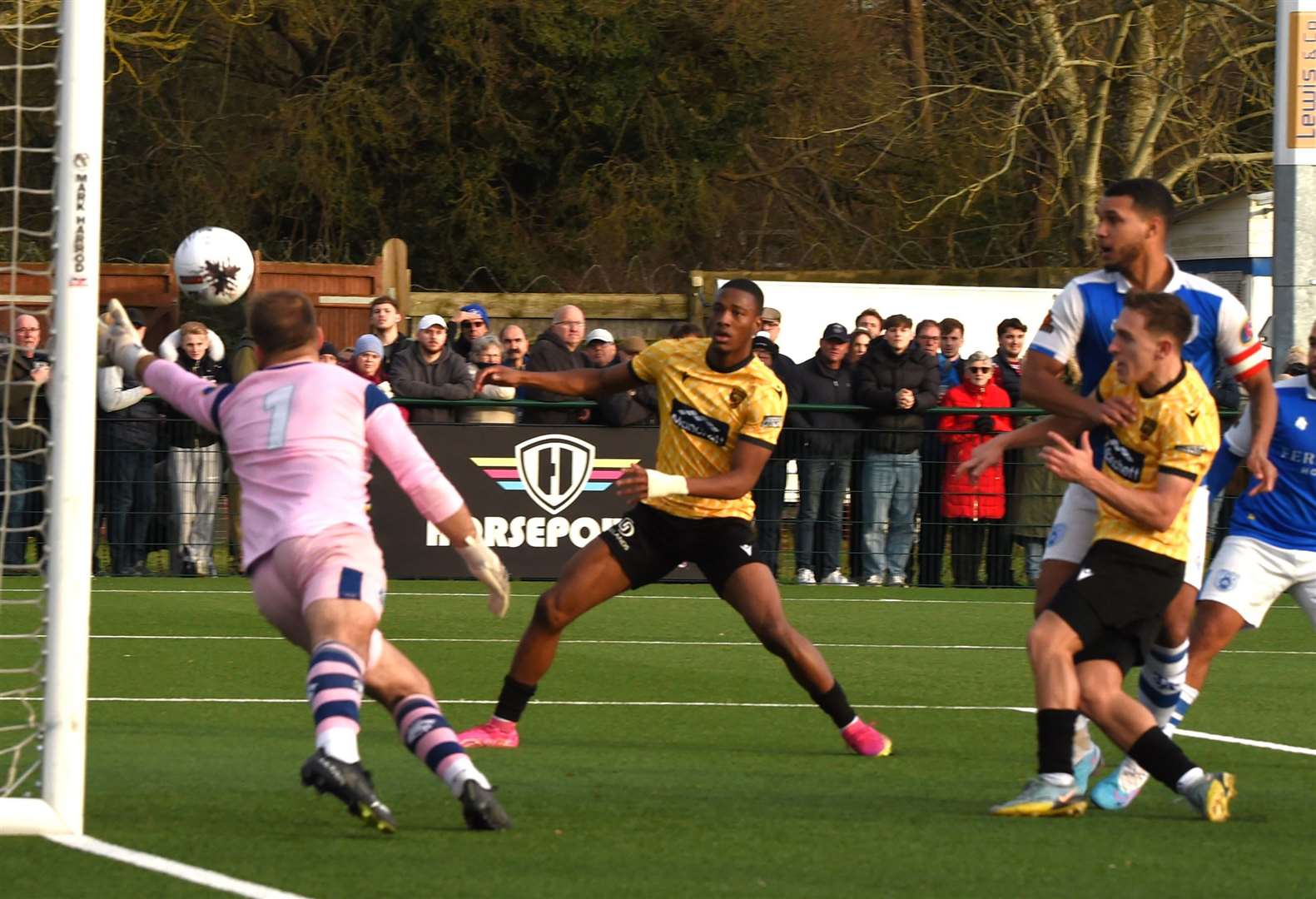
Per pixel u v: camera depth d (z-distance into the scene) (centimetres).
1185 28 6562
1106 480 1805
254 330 1736
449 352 4478
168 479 4431
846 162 8688
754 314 2262
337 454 1675
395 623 3822
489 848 1669
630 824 1820
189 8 7850
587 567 2333
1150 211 1998
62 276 1633
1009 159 6688
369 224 8050
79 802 1692
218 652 3338
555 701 2875
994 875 1600
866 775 2225
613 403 4456
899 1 8644
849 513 4522
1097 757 2034
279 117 7994
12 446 3691
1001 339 4606
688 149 8419
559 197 8281
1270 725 2753
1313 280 4322
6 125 6356
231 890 1470
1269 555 2328
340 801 1747
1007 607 4256
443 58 7912
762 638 2352
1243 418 2319
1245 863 1675
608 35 8012
